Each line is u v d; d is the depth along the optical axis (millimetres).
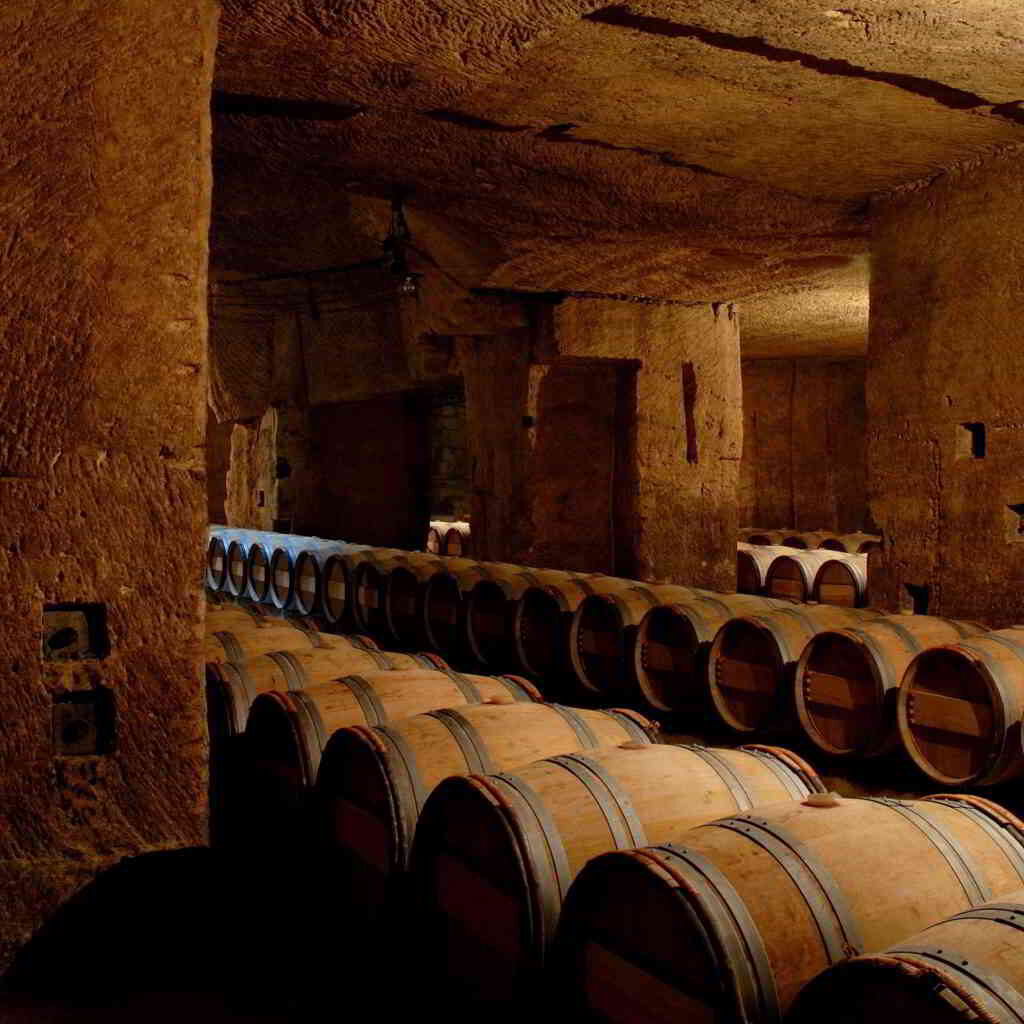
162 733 4055
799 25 5105
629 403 11938
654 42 5336
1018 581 7082
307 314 18125
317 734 4691
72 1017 3756
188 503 4066
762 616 7039
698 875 2691
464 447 19625
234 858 5168
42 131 3879
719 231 9047
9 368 3865
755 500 19344
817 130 6637
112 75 3949
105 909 4008
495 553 12797
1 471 3867
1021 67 5562
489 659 9727
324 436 18469
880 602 7984
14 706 3904
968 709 5617
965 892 2941
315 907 4480
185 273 4047
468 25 5145
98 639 3998
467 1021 3473
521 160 7379
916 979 2154
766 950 2590
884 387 7977
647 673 7914
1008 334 7094
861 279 10852
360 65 5672
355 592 11695
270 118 6605
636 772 3633
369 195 8406
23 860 3930
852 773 6453
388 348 17672
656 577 11773
